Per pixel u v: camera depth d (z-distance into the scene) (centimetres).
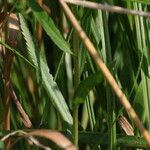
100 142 58
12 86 65
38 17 49
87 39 44
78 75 50
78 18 53
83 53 51
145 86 64
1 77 63
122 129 65
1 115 63
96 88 66
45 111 62
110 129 56
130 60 68
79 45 51
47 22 49
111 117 56
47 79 57
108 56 59
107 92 57
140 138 58
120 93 44
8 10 60
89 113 66
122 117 64
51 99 57
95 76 47
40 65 56
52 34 49
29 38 55
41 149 61
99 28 64
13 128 65
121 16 68
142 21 64
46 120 66
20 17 56
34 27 66
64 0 46
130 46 68
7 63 60
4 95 63
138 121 44
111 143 56
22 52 63
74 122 51
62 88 65
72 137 55
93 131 62
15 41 60
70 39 57
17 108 63
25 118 63
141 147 58
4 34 60
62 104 58
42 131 44
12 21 59
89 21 53
